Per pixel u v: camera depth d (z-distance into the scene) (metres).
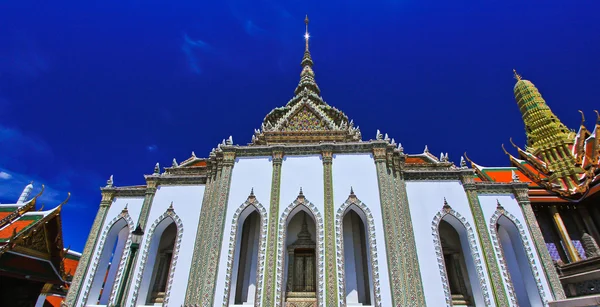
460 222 18.42
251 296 16.52
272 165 18.41
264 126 23.84
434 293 16.19
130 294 17.30
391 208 16.89
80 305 17.94
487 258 17.25
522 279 18.59
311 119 23.27
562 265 19.92
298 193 17.34
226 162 18.70
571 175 26.31
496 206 19.19
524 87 35.41
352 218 18.61
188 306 15.09
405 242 16.92
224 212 17.22
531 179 27.84
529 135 32.84
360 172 17.69
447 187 19.34
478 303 16.80
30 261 14.47
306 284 17.42
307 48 36.25
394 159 19.38
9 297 14.35
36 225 14.40
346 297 15.70
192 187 20.25
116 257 20.06
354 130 22.30
